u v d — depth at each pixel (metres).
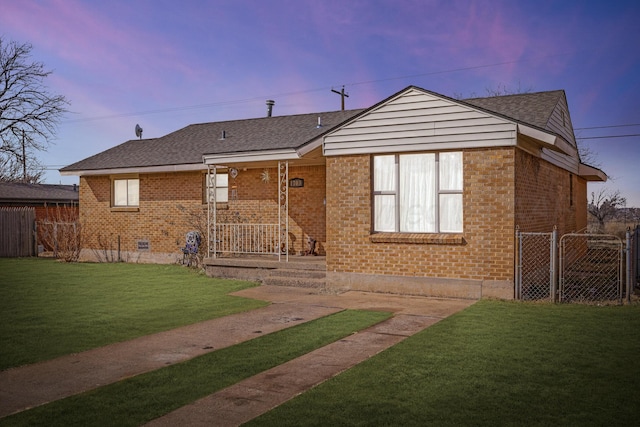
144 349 7.49
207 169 17.45
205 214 17.92
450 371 6.27
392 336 8.11
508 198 10.95
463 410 5.08
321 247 15.85
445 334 8.05
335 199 12.69
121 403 5.36
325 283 12.79
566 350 7.09
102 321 9.34
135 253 19.53
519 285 10.93
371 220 12.34
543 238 13.09
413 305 10.67
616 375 6.05
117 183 20.20
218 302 11.19
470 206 11.27
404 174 12.11
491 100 15.16
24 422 4.88
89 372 6.45
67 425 4.81
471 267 11.25
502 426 4.71
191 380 6.07
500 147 11.02
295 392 5.66
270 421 4.85
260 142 17.52
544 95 14.86
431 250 11.62
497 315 9.37
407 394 5.53
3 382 6.08
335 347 7.49
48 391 5.77
